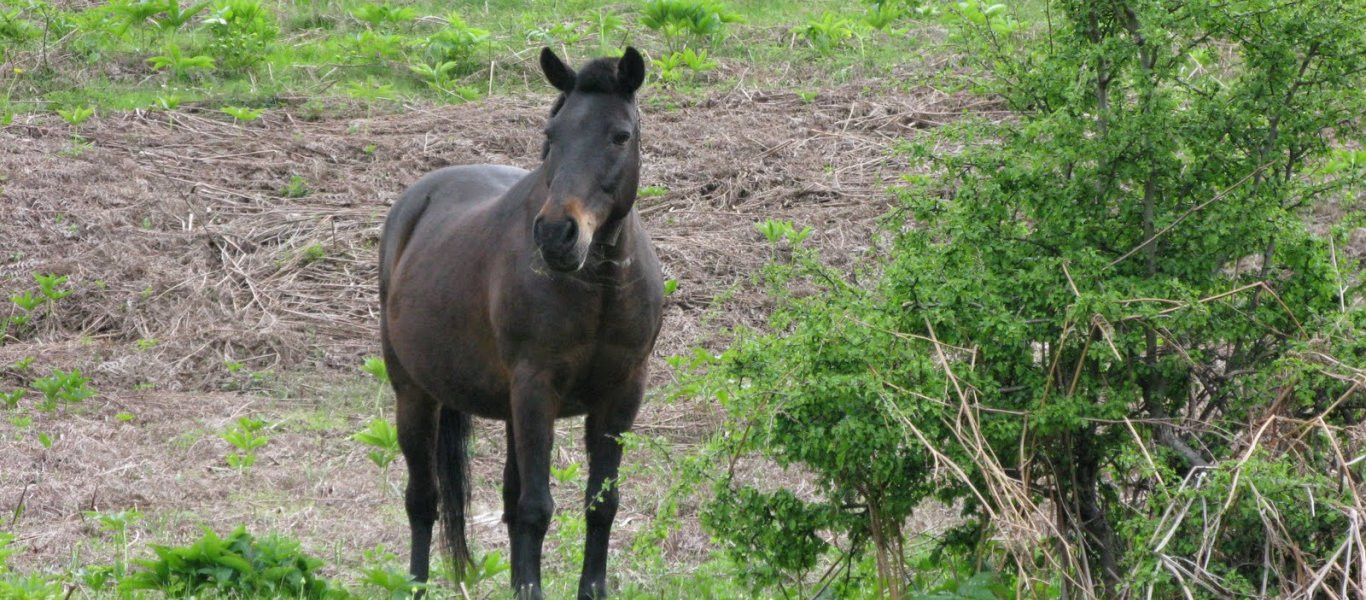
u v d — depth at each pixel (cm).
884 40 3250
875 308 1008
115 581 1200
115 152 2619
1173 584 884
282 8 3538
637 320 1134
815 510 1013
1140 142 952
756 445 981
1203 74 1034
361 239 2336
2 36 3123
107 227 2312
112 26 3188
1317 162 1047
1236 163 978
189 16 3241
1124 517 1016
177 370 1933
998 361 1001
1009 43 1084
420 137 2717
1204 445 962
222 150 2673
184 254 2267
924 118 2717
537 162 2627
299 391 1891
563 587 1261
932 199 1044
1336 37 936
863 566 1100
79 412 1780
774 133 2712
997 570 1017
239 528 1173
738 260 2228
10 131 2675
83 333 2056
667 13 3222
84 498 1491
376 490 1570
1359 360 909
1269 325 971
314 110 2886
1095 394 983
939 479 999
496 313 1134
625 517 1459
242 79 3081
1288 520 867
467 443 1298
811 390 947
